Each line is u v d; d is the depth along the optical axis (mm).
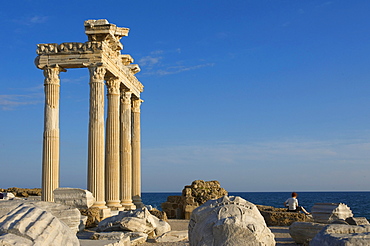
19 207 9477
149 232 19938
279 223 26891
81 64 28219
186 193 33062
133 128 38781
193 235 10141
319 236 8438
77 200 23984
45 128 28359
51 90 28531
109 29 28062
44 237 8562
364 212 62812
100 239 17000
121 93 35500
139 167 38500
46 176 28000
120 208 30172
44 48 28703
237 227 9180
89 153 27578
